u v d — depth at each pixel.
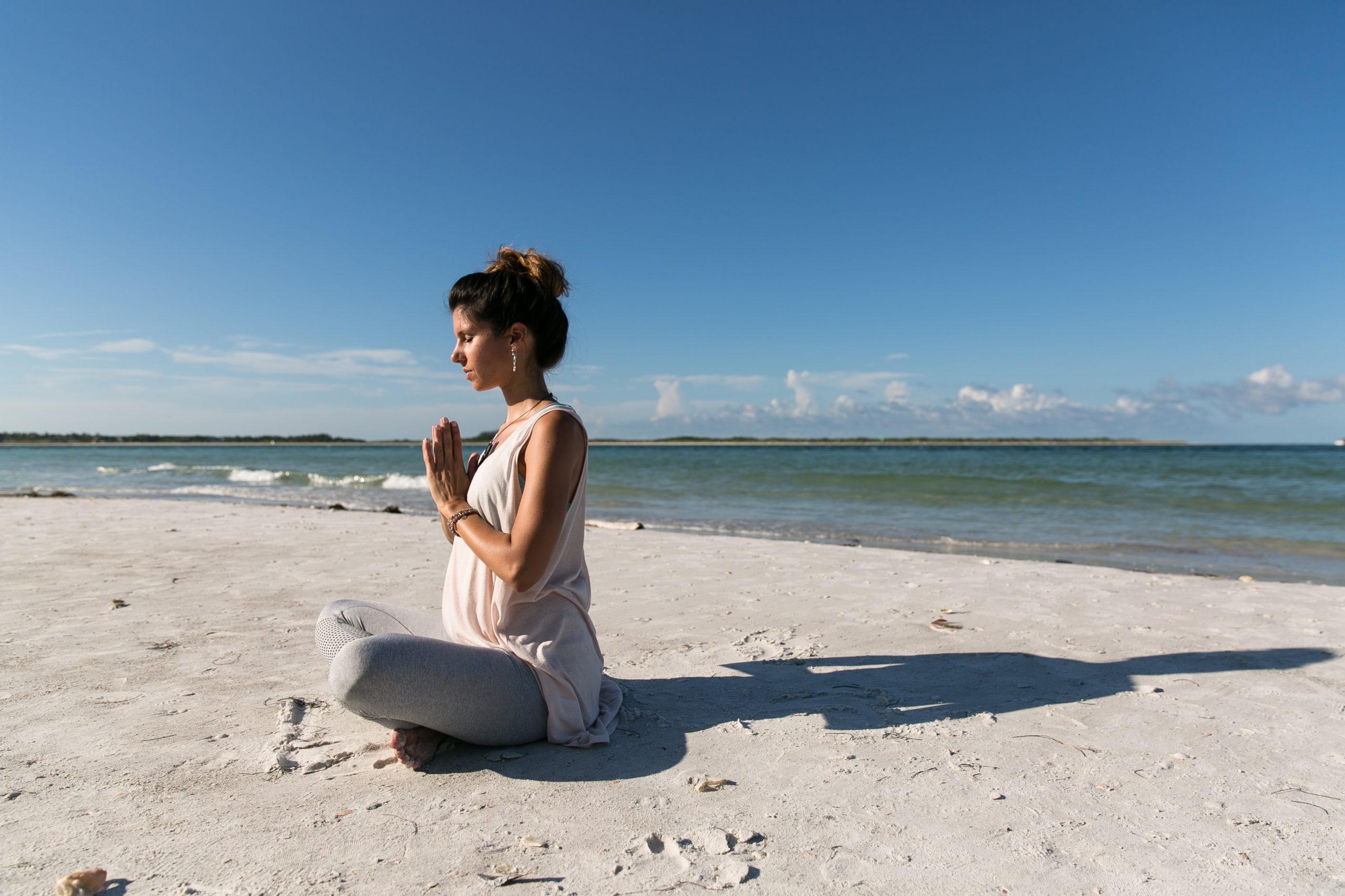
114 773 2.00
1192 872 1.59
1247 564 7.23
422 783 1.96
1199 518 11.26
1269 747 2.29
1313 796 1.96
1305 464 32.09
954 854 1.65
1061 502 13.91
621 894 1.47
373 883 1.50
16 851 1.60
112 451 81.62
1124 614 4.17
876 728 2.41
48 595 4.38
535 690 2.12
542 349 2.11
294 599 4.30
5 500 11.84
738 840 1.69
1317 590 4.95
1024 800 1.92
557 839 1.68
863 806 1.87
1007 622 3.95
